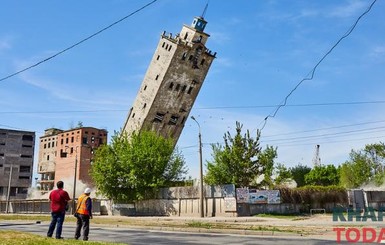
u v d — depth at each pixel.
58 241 11.41
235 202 35.75
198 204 39.88
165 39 70.44
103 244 11.29
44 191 98.50
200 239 15.23
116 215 47.62
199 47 70.50
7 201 61.50
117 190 46.56
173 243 13.61
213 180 39.72
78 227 13.68
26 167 102.00
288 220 28.97
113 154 47.59
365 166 68.94
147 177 45.12
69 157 99.31
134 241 14.45
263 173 39.81
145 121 69.00
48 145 108.19
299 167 93.31
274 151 40.69
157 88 68.75
